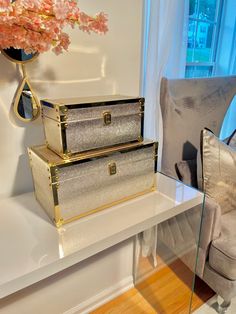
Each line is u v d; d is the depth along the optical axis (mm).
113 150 794
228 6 1674
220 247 1103
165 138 1342
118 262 1346
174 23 1163
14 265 581
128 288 1436
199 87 1414
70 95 940
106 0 926
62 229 719
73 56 907
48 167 674
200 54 1694
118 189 839
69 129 709
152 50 1097
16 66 796
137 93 1154
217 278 1147
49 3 560
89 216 785
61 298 1177
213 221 1104
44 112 784
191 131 1453
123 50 1036
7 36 589
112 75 1036
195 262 1167
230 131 1970
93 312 1308
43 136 918
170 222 1238
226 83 1526
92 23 660
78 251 634
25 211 806
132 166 852
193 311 1274
